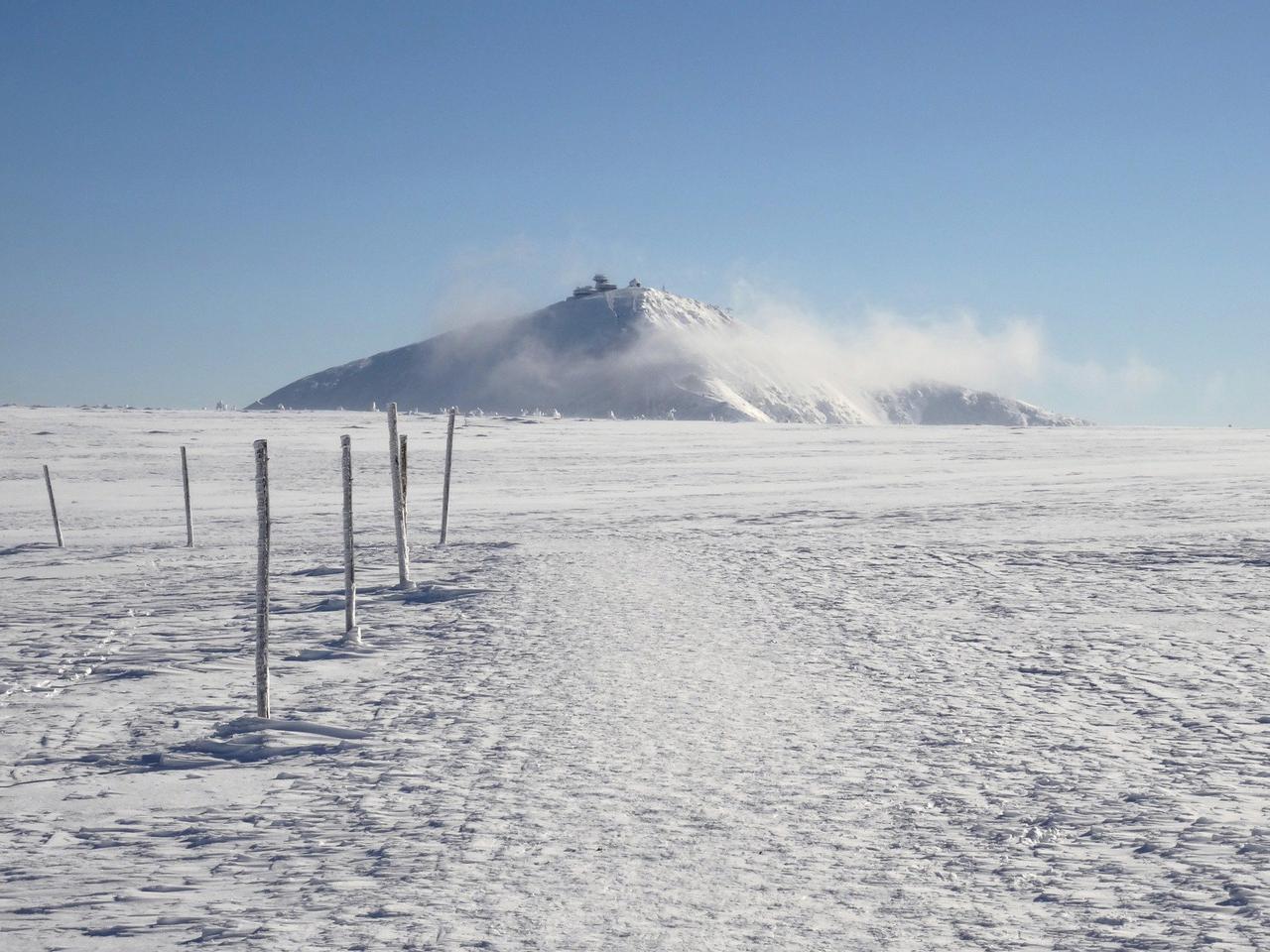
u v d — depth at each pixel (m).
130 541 31.47
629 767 7.96
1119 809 6.71
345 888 5.60
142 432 83.56
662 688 10.74
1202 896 5.21
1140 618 14.47
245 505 43.34
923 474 51.56
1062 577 18.36
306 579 21.38
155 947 4.85
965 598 16.64
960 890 5.45
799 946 4.76
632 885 5.57
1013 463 58.16
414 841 6.37
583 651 12.90
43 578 23.61
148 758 8.65
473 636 14.40
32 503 46.47
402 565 19.55
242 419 100.69
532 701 10.32
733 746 8.52
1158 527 25.45
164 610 17.83
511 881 5.65
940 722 9.23
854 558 21.83
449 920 5.10
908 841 6.23
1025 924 4.96
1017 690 10.47
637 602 16.77
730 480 50.81
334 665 12.76
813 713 9.63
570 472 57.22
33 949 4.85
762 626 14.51
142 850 6.37
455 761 8.27
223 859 6.16
